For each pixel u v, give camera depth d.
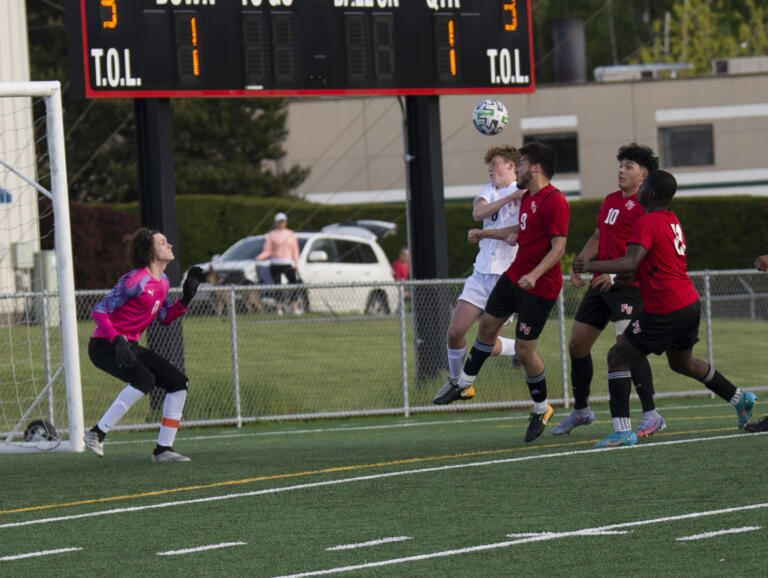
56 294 47.25
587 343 35.62
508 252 37.44
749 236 116.31
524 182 33.09
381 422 50.88
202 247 119.69
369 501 27.64
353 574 20.70
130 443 44.06
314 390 56.09
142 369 34.56
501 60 58.00
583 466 30.72
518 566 20.78
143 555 22.97
